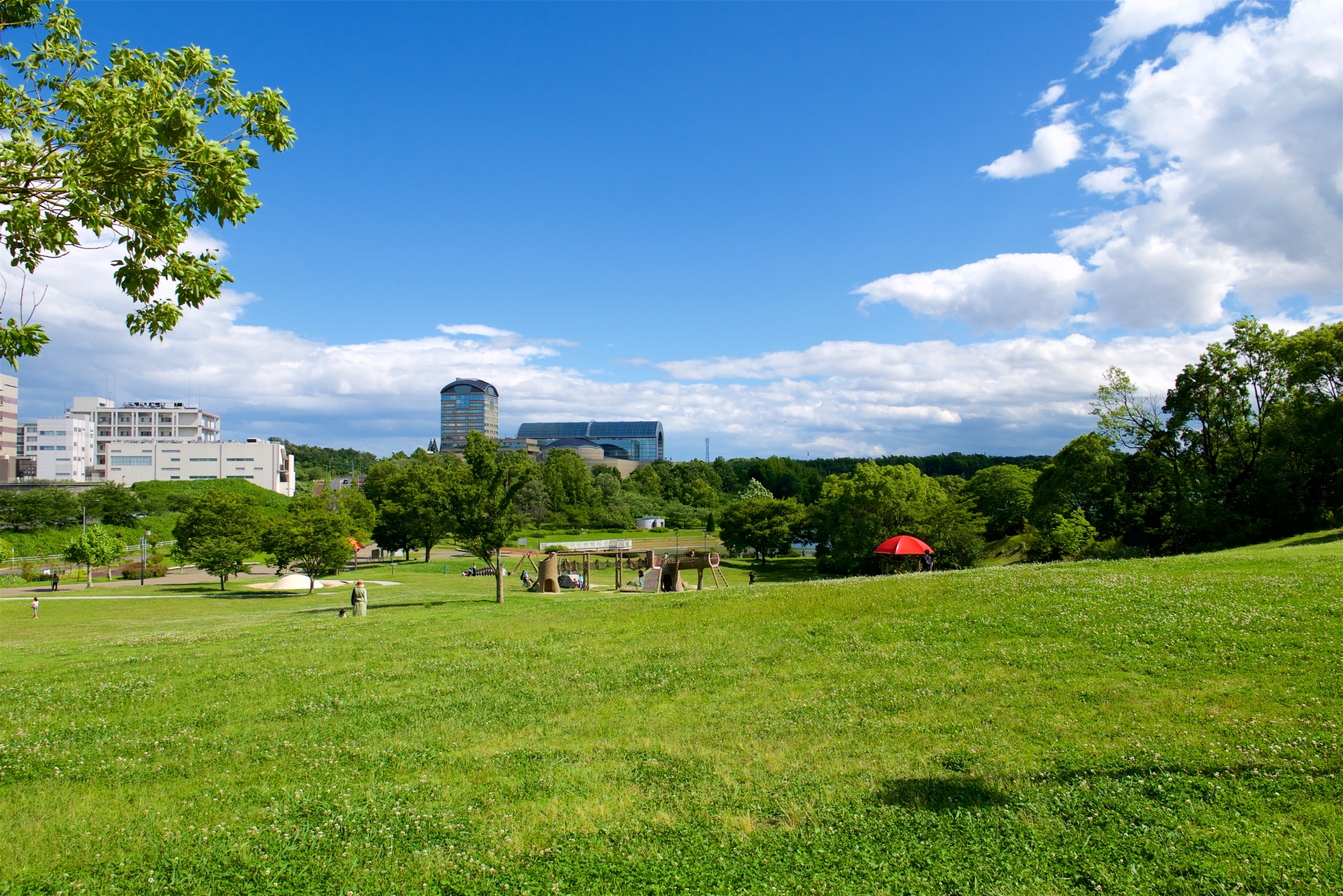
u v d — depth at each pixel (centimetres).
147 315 1147
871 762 1073
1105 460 5988
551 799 991
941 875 730
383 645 2209
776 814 911
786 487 19275
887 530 6525
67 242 1026
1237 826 767
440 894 743
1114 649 1522
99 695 1662
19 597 5262
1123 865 720
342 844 861
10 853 863
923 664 1591
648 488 18475
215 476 16525
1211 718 1092
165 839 889
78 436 16288
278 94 1128
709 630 2144
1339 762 877
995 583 2355
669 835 859
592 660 1886
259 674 1844
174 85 1068
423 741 1295
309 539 6334
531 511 13312
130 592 5575
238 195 1100
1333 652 1323
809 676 1602
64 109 993
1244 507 5181
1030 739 1105
